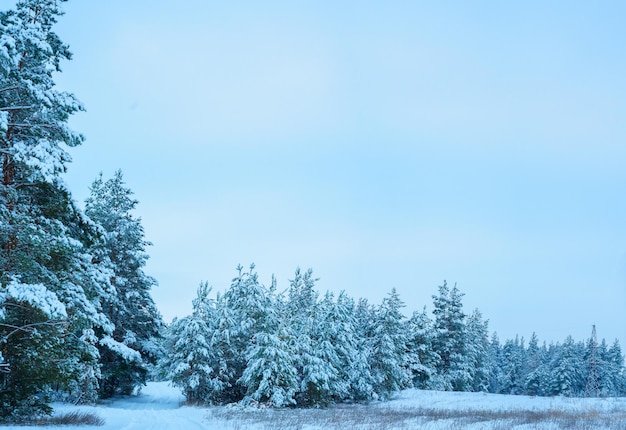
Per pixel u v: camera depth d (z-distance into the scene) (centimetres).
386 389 4384
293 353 3566
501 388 9169
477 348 6938
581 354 9000
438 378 5484
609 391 8262
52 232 1659
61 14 1762
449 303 5812
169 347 4056
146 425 1945
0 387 1636
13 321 1599
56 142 1730
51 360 1672
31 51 1620
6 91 1605
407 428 2009
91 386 2686
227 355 3912
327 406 3616
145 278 3372
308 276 5509
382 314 4703
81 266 1911
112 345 2817
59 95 1661
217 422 2233
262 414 2750
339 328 4066
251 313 3941
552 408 3078
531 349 11419
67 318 1568
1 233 1521
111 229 3278
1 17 1596
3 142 1560
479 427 1992
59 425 1689
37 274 1628
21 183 1656
